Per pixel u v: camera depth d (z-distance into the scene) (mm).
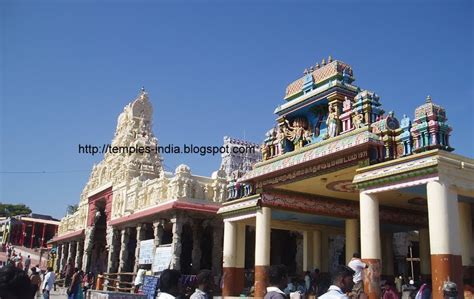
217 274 30141
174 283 6012
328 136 17031
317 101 18109
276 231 35156
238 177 23484
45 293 17891
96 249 44781
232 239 22859
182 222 29000
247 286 29125
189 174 30219
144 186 34125
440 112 13359
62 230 56688
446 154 12719
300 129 18922
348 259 21656
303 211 20812
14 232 78750
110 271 36625
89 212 46406
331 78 17844
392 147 14414
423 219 22859
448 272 11727
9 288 3895
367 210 14250
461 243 15586
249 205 20750
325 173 16734
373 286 13336
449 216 12242
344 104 16578
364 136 14656
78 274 17797
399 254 33906
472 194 13461
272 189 20312
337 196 21781
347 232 22188
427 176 12688
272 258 34500
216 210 29703
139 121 42812
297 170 18250
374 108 15523
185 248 33406
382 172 13906
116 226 37094
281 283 6355
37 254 64812
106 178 43312
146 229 33531
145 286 19062
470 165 13094
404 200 19797
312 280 22703
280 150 19609
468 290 13219
